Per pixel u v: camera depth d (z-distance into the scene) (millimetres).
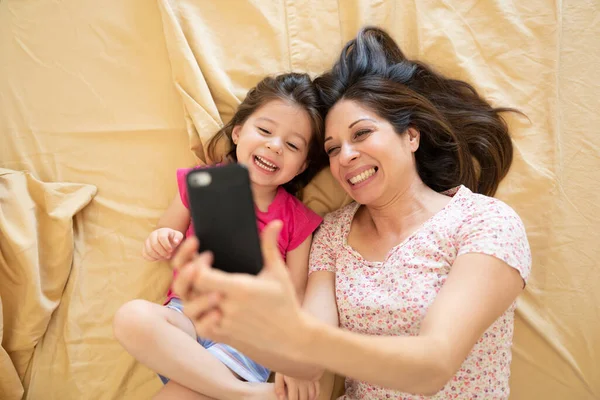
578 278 1044
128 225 1095
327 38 1140
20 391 1006
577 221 1053
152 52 1144
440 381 633
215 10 1153
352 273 904
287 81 1022
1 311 980
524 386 1039
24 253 992
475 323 682
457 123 1052
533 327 1030
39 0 1151
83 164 1114
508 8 1114
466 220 837
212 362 834
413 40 1137
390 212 930
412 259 842
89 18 1148
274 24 1140
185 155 1119
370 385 881
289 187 1131
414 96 951
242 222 551
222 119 1123
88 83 1137
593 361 1027
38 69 1139
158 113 1129
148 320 806
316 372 812
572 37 1101
